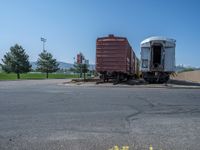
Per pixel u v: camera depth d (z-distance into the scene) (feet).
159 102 45.19
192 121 29.32
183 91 70.64
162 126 26.81
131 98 51.01
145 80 97.86
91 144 20.51
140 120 29.71
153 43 94.84
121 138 22.24
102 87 84.38
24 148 19.58
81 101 46.11
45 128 25.67
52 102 44.70
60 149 19.33
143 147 19.86
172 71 94.99
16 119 30.04
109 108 38.17
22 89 75.00
